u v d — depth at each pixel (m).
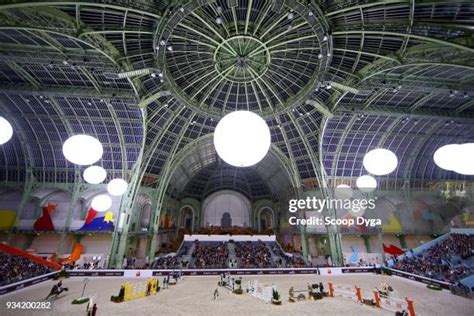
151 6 18.42
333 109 30.38
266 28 22.30
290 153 40.00
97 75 25.67
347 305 19.73
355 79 25.50
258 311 18.11
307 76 27.78
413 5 16.66
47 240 36.56
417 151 41.38
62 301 19.91
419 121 35.56
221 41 23.59
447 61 20.80
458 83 26.80
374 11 18.28
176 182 49.44
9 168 37.56
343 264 36.91
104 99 28.78
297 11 18.25
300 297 21.58
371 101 30.38
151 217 38.31
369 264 38.69
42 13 17.16
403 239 42.66
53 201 38.03
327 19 19.25
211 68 27.89
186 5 17.69
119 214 35.09
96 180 14.50
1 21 16.41
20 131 34.59
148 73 24.12
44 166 37.66
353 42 21.95
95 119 33.06
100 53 22.59
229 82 30.52
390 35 20.02
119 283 27.81
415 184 44.41
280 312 17.89
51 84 27.45
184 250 45.09
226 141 7.50
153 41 20.75
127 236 34.53
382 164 10.77
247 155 7.45
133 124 33.59
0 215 36.19
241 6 20.91
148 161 35.50
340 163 40.12
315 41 23.22
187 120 35.47
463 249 35.22
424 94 29.67
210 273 34.47
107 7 17.98
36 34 19.95
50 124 33.81
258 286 24.23
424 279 29.33
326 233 38.78
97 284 27.09
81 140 10.27
